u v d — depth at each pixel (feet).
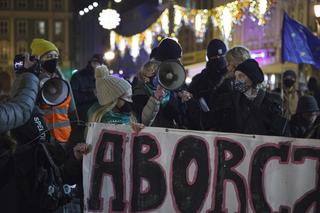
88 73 34.42
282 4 67.72
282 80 39.09
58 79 15.44
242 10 53.78
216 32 82.69
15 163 15.65
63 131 21.94
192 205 17.20
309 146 17.43
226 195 17.33
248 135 17.47
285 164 17.44
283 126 18.97
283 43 39.47
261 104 19.08
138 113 23.17
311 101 27.09
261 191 17.40
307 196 17.43
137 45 94.53
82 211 18.06
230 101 19.16
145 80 23.66
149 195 17.04
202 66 73.82
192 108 21.66
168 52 23.79
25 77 14.97
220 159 17.39
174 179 17.19
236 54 21.81
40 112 17.53
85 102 33.47
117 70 127.44
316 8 43.78
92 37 229.25
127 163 16.99
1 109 13.38
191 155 17.29
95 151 16.88
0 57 262.06
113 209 16.85
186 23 88.79
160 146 17.17
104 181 16.87
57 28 261.44
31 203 15.81
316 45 39.09
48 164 16.06
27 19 262.67
